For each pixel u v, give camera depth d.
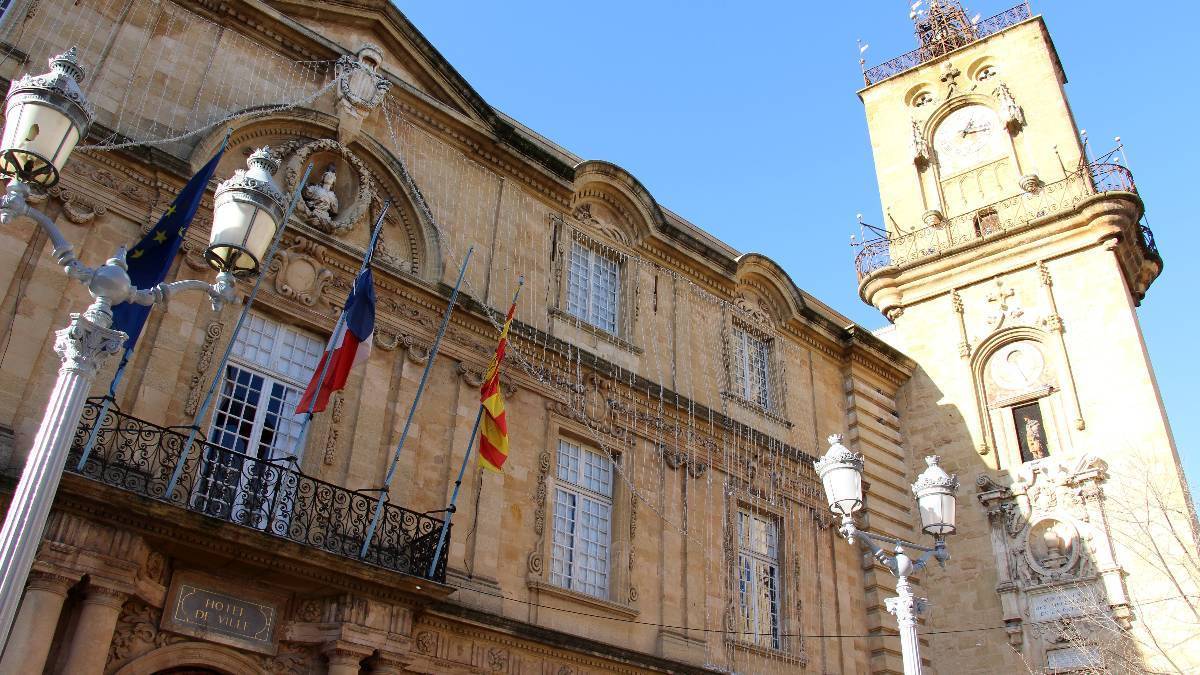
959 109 27.97
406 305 15.64
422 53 17.70
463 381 15.81
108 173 13.27
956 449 23.36
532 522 15.73
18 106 7.51
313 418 13.98
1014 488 22.12
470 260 16.98
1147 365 21.69
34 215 7.41
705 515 18.42
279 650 12.19
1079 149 25.19
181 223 11.50
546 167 18.81
